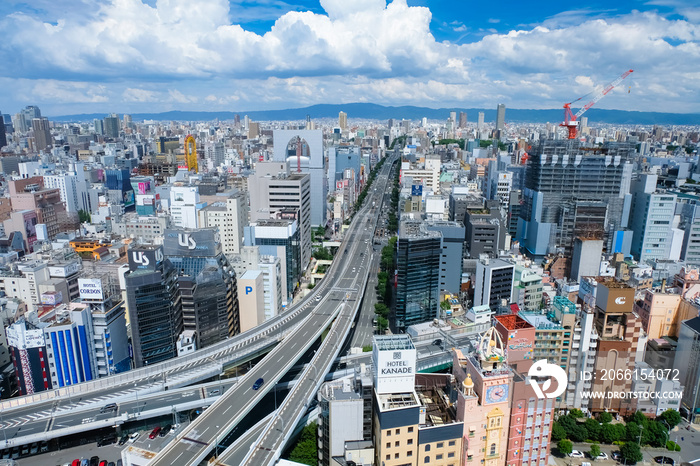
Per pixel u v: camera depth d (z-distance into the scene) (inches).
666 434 7706.7
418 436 5733.3
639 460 7372.1
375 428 6003.9
